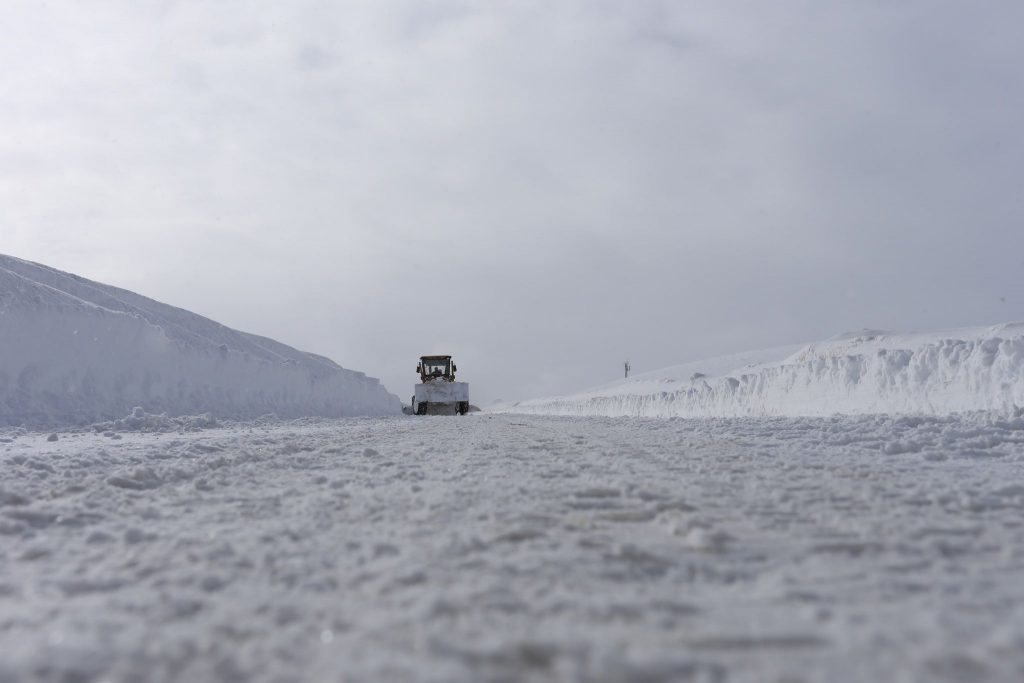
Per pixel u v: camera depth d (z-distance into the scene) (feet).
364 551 8.96
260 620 6.28
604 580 7.49
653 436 29.73
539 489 14.05
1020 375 40.45
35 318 50.24
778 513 11.34
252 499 13.69
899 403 48.42
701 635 5.68
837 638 5.57
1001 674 4.82
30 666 5.13
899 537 9.53
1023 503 12.16
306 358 124.57
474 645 5.46
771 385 65.41
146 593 7.21
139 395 58.18
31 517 11.53
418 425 48.49
